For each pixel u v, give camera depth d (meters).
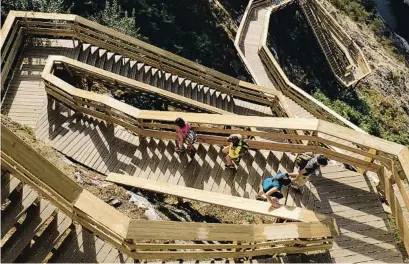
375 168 10.42
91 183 10.53
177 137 11.44
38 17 15.05
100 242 8.03
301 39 29.95
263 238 8.12
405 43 41.06
